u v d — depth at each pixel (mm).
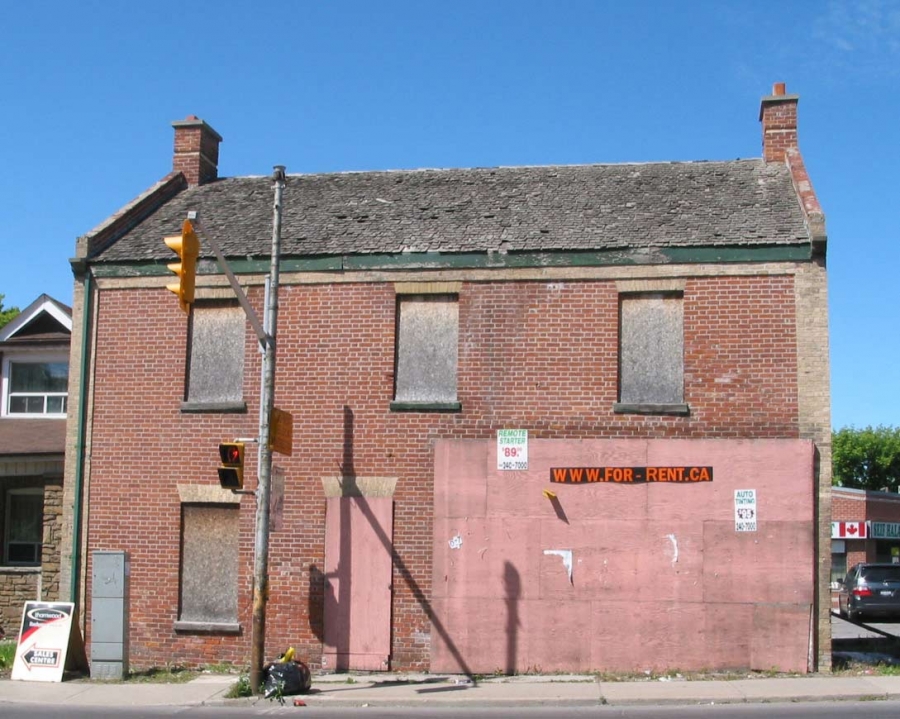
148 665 17672
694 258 16953
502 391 17188
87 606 18047
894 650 20266
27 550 21219
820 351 16484
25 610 16859
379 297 17750
